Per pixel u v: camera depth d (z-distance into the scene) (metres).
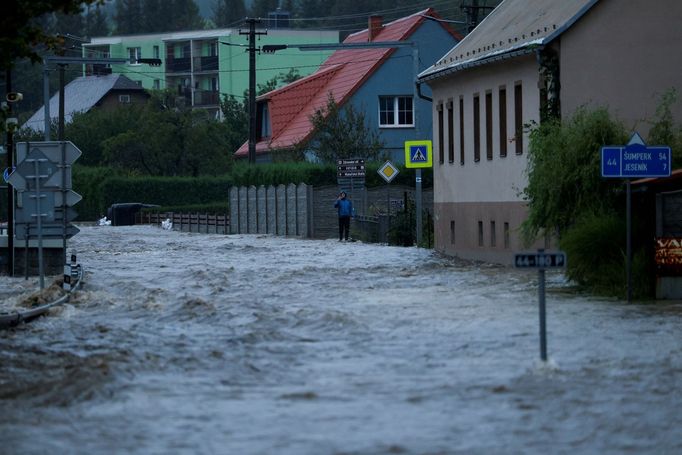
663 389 31.78
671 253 54.62
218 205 184.00
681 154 63.47
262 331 45.06
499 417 28.14
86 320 50.28
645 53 72.44
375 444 25.27
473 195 88.06
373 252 99.25
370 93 159.88
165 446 25.23
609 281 57.34
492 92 83.12
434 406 29.56
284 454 24.38
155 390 32.16
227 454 24.41
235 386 32.78
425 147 101.19
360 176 122.31
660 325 45.59
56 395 31.48
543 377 33.75
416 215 104.94
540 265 34.75
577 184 61.69
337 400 30.53
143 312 52.75
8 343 42.56
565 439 25.72
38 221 66.62
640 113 72.44
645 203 55.84
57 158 69.12
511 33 82.50
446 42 161.62
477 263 84.75
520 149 77.88
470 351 39.22
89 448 25.08
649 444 25.27
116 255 103.62
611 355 37.88
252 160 159.38
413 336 43.25
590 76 72.25
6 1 42.69
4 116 49.34
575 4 74.38
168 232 167.50
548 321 47.25
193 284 68.44
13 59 44.44
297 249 107.50
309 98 177.88
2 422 27.88
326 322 47.12
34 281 75.19
